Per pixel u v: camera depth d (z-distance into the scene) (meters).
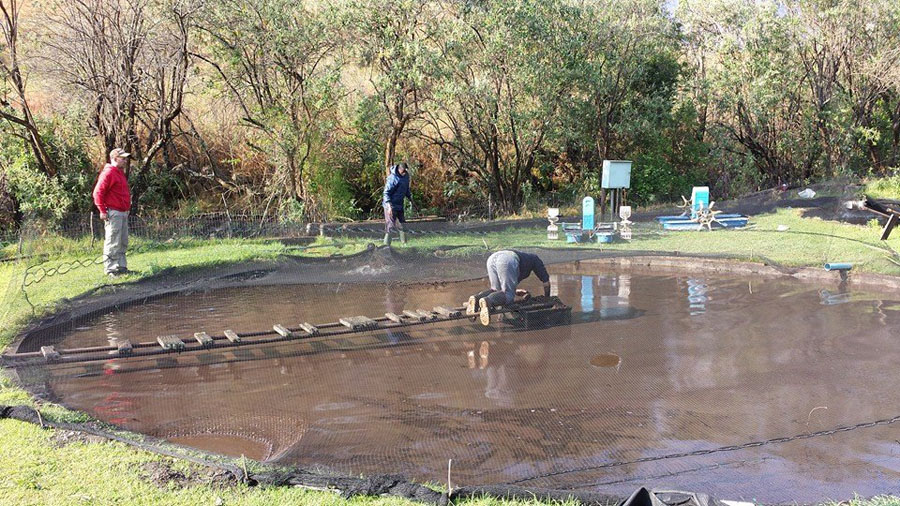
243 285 10.81
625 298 9.84
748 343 7.46
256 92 15.85
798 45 18.30
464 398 5.93
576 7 17.30
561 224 14.16
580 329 8.19
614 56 17.89
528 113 17.03
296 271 11.30
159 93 15.45
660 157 19.28
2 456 4.46
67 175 14.84
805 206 14.16
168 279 10.60
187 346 7.34
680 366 6.72
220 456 4.57
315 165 16.25
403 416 5.53
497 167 17.92
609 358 7.03
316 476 4.16
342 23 15.45
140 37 14.47
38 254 11.36
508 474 4.43
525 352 7.29
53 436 4.83
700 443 4.94
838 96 18.38
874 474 4.44
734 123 19.86
